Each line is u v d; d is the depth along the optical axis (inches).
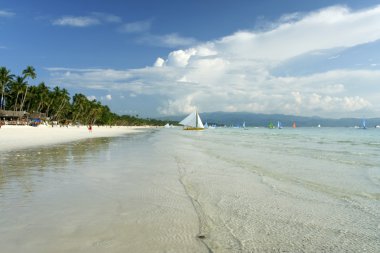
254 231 279.1
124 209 341.1
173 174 575.2
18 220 298.0
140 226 286.4
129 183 487.5
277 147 1269.7
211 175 566.9
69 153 968.9
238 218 316.2
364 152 1027.9
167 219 308.7
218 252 233.3
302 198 399.2
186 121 5954.7
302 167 672.4
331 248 244.5
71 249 231.5
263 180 519.5
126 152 1024.2
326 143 1552.7
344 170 628.7
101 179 518.3
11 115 3572.8
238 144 1483.8
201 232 274.4
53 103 4722.0
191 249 236.7
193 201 380.5
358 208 354.0
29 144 1354.6
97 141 1713.8
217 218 315.3
